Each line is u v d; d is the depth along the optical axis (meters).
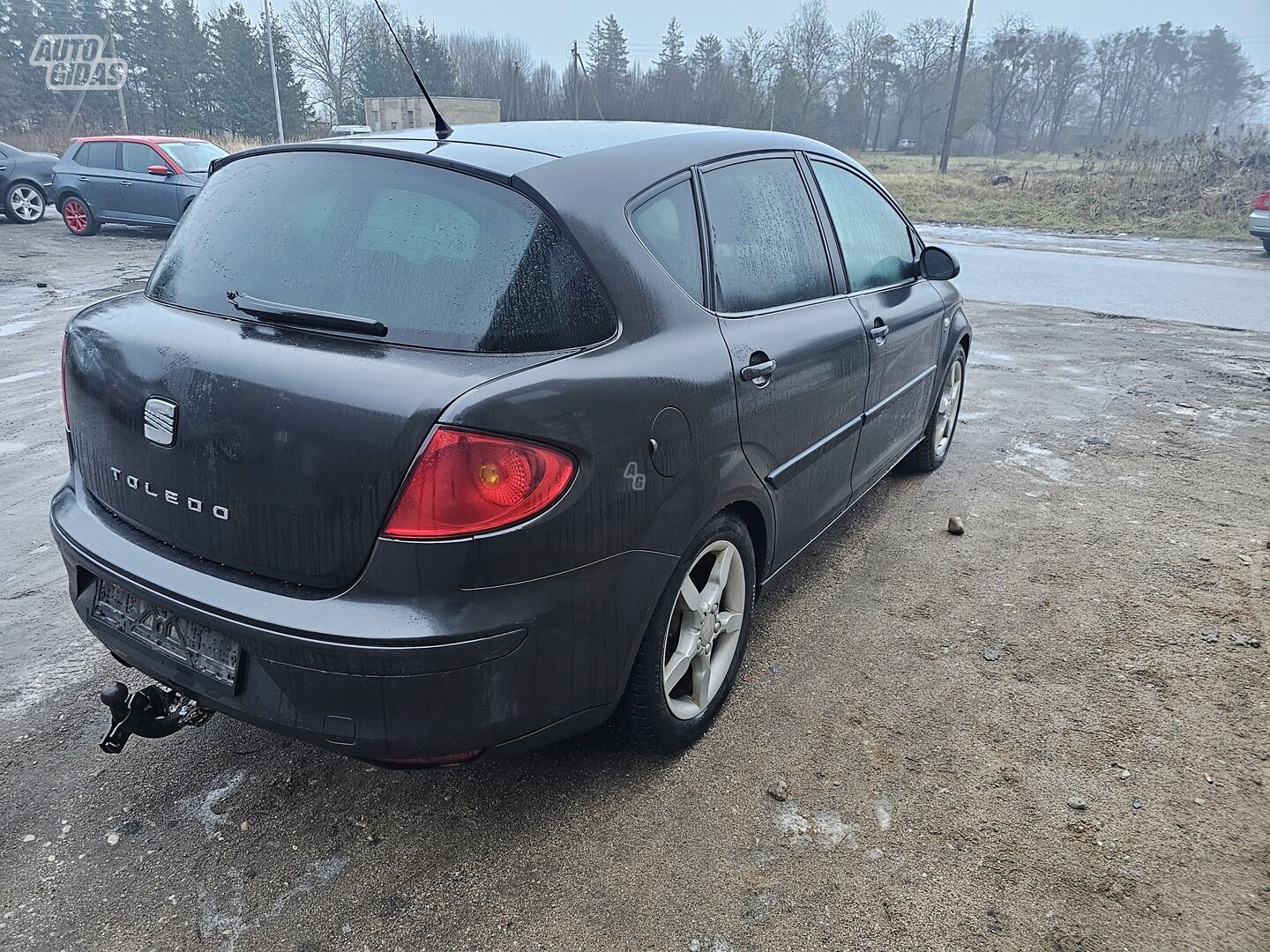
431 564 1.82
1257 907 2.11
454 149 2.30
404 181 2.22
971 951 1.99
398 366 1.89
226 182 2.51
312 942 2.01
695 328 2.41
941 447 5.09
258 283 2.20
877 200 3.98
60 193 14.88
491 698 1.96
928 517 4.42
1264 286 12.45
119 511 2.23
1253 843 2.30
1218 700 2.91
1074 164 51.38
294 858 2.24
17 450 5.12
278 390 1.88
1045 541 4.13
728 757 2.63
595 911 2.09
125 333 2.20
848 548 4.05
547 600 1.98
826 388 3.07
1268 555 3.96
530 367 1.94
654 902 2.12
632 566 2.17
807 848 2.28
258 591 1.94
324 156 2.36
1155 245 18.23
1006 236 20.08
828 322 3.12
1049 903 2.12
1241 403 6.41
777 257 2.97
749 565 2.80
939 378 4.70
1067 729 2.76
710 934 2.03
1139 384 6.91
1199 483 4.86
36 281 10.83
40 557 3.85
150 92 64.50
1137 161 30.00
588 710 2.21
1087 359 7.78
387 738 1.91
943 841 2.31
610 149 2.46
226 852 2.26
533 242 2.08
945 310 4.58
